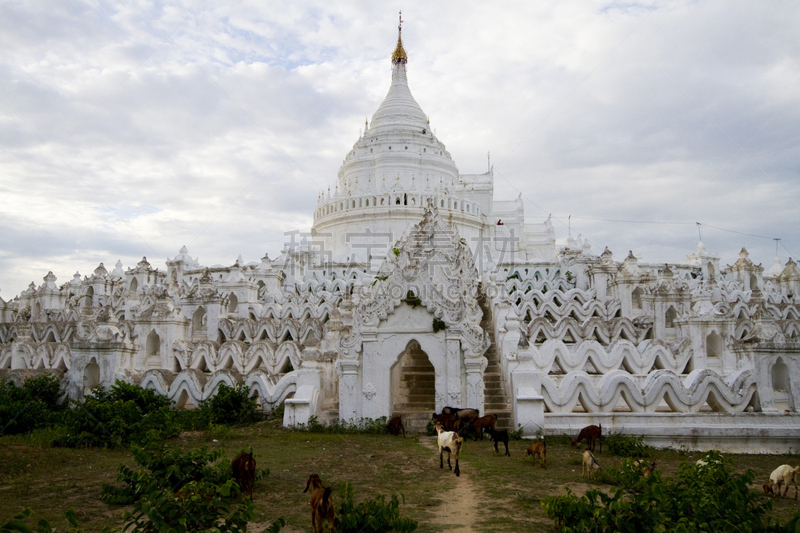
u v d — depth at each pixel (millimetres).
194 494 10750
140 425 19656
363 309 24094
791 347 23281
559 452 19328
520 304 41062
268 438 21328
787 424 22266
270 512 12438
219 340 38062
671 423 22406
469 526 11469
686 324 32188
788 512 13289
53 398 27328
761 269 55375
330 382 26984
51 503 12992
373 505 10609
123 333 28562
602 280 45438
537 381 23109
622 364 29891
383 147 68500
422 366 29781
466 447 20016
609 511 10383
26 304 60812
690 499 10523
